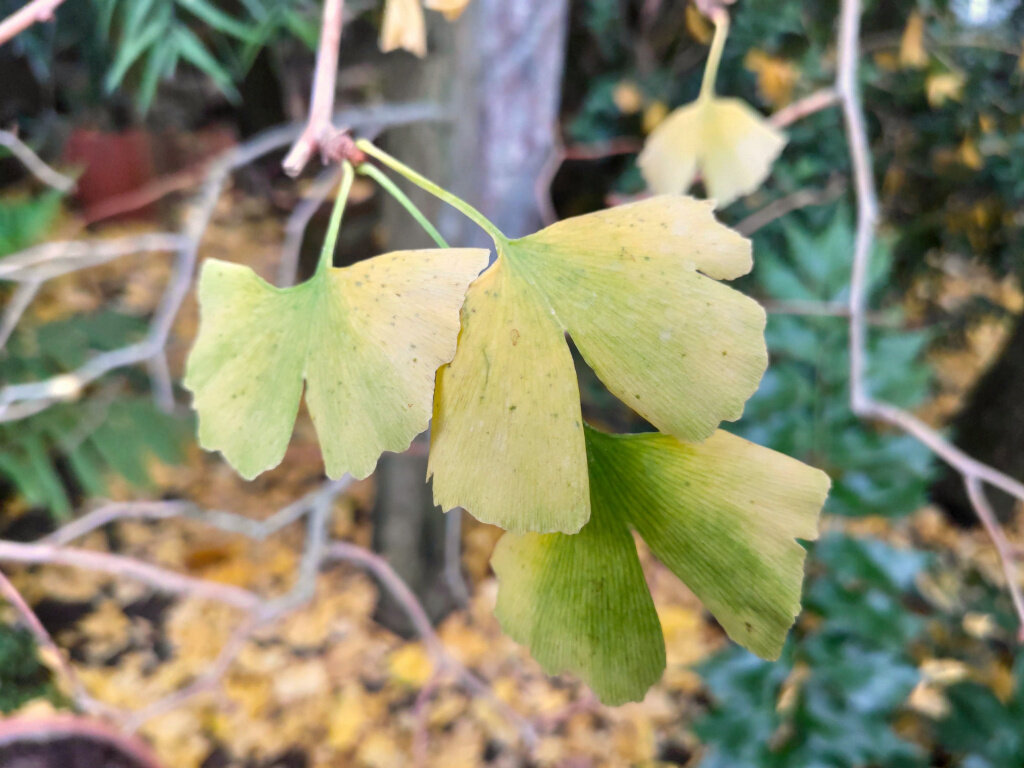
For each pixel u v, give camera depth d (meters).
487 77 0.45
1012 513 0.88
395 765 0.66
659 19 0.79
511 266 0.12
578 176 0.91
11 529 0.82
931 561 0.40
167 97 0.96
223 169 0.37
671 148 0.33
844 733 0.38
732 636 0.11
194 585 0.33
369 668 0.74
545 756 0.67
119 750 0.43
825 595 0.40
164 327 0.36
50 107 0.68
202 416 0.13
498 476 0.11
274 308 0.13
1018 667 0.42
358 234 0.80
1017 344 0.83
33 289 0.37
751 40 0.72
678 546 0.11
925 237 0.83
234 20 0.37
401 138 0.49
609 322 0.11
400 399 0.11
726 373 0.11
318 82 0.13
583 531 0.12
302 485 0.93
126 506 0.36
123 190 1.02
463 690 0.72
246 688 0.71
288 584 0.82
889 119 0.77
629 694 0.12
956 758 0.42
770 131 0.32
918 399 0.44
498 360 0.11
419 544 0.70
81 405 0.63
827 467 0.43
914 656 0.45
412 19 0.21
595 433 0.12
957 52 0.75
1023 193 0.76
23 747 0.40
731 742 0.38
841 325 0.45
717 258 0.11
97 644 0.74
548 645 0.12
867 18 0.73
